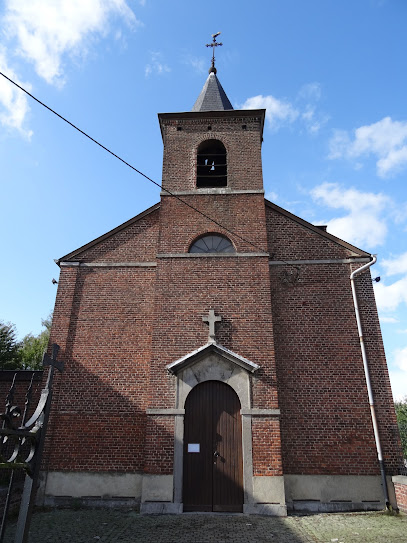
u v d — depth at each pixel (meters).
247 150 13.73
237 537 7.59
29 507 4.32
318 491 10.13
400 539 7.39
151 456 9.89
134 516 9.18
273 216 13.22
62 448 10.64
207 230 12.53
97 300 12.27
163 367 10.75
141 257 12.81
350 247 12.63
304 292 12.16
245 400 10.33
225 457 9.98
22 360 31.08
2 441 3.90
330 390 11.06
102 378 11.33
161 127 14.72
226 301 11.49
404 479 9.52
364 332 11.62
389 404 10.84
